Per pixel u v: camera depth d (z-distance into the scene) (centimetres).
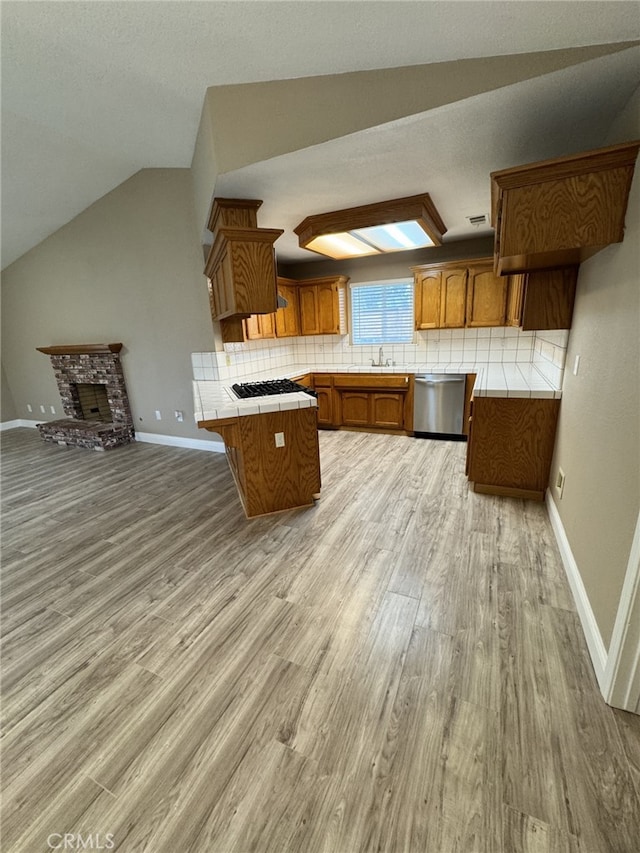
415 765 124
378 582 214
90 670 166
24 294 548
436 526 268
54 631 190
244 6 142
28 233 468
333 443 473
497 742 129
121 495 353
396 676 156
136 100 235
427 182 243
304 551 248
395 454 423
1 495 365
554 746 127
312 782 121
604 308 177
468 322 448
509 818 110
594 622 163
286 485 300
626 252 153
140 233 423
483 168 222
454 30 140
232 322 430
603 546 160
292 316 534
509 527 262
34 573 239
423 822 110
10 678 164
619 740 129
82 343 522
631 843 104
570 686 148
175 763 128
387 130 179
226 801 117
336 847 106
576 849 103
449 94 160
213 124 209
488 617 185
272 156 200
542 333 362
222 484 367
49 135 304
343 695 149
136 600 210
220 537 271
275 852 105
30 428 653
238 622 190
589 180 155
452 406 454
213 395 323
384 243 372
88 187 405
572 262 220
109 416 619
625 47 133
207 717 143
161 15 153
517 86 151
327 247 379
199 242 396
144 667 167
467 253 456
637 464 133
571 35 134
